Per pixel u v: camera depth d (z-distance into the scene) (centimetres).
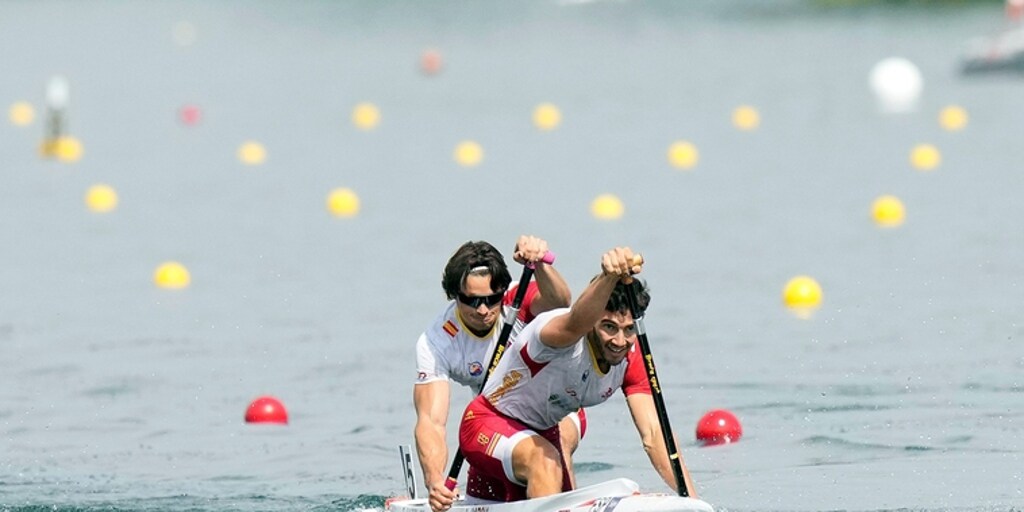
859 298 5388
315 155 10681
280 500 3120
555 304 2727
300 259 6544
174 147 11331
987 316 4969
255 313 5422
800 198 8050
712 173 9212
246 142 11588
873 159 9619
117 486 3262
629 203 7975
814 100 13500
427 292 5709
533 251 2661
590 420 3878
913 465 3266
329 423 3875
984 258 6059
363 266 6309
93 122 13175
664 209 7738
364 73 17838
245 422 3903
